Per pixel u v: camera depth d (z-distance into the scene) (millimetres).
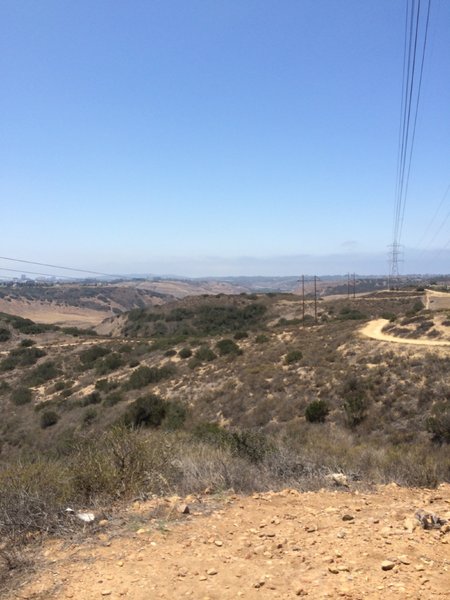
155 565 4691
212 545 5184
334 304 98688
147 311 109250
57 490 6707
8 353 66875
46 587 4336
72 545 5312
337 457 11148
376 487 8281
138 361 54688
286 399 32125
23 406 48094
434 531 5320
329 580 4188
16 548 5215
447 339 38469
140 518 6066
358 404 27156
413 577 4160
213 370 43281
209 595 4082
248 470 8633
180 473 8117
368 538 5164
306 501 7105
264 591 4102
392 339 41188
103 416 36812
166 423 30375
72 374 56188
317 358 38625
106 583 4359
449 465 10531
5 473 6832
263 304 104000
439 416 22438
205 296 112812
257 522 5996
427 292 100750
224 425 31266
